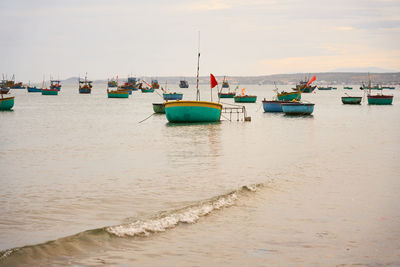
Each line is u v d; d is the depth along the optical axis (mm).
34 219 12242
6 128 43188
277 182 17234
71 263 9195
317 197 14938
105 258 9516
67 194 15297
